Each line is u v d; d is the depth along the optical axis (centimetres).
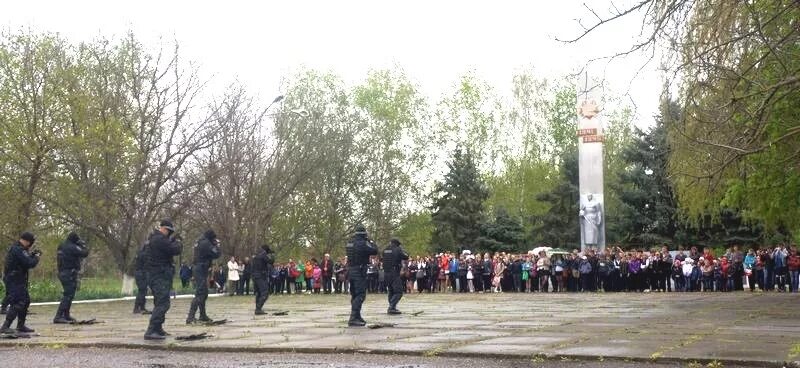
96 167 3250
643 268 3130
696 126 1192
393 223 5275
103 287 4206
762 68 1076
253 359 1145
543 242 5362
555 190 5338
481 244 5181
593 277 3228
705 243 4116
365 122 5250
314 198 4850
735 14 1057
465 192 5400
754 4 1054
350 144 4947
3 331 1486
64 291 1819
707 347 1177
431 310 2128
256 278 2064
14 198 3011
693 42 1082
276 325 1698
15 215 2991
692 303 2288
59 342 1377
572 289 3269
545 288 3353
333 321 1791
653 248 3941
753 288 3016
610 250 3500
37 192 3162
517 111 6231
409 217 5350
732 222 4006
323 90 5238
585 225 3847
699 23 1077
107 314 2206
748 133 1080
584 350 1155
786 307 2075
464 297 2920
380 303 2545
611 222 4675
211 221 3838
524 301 2558
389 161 5241
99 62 3406
